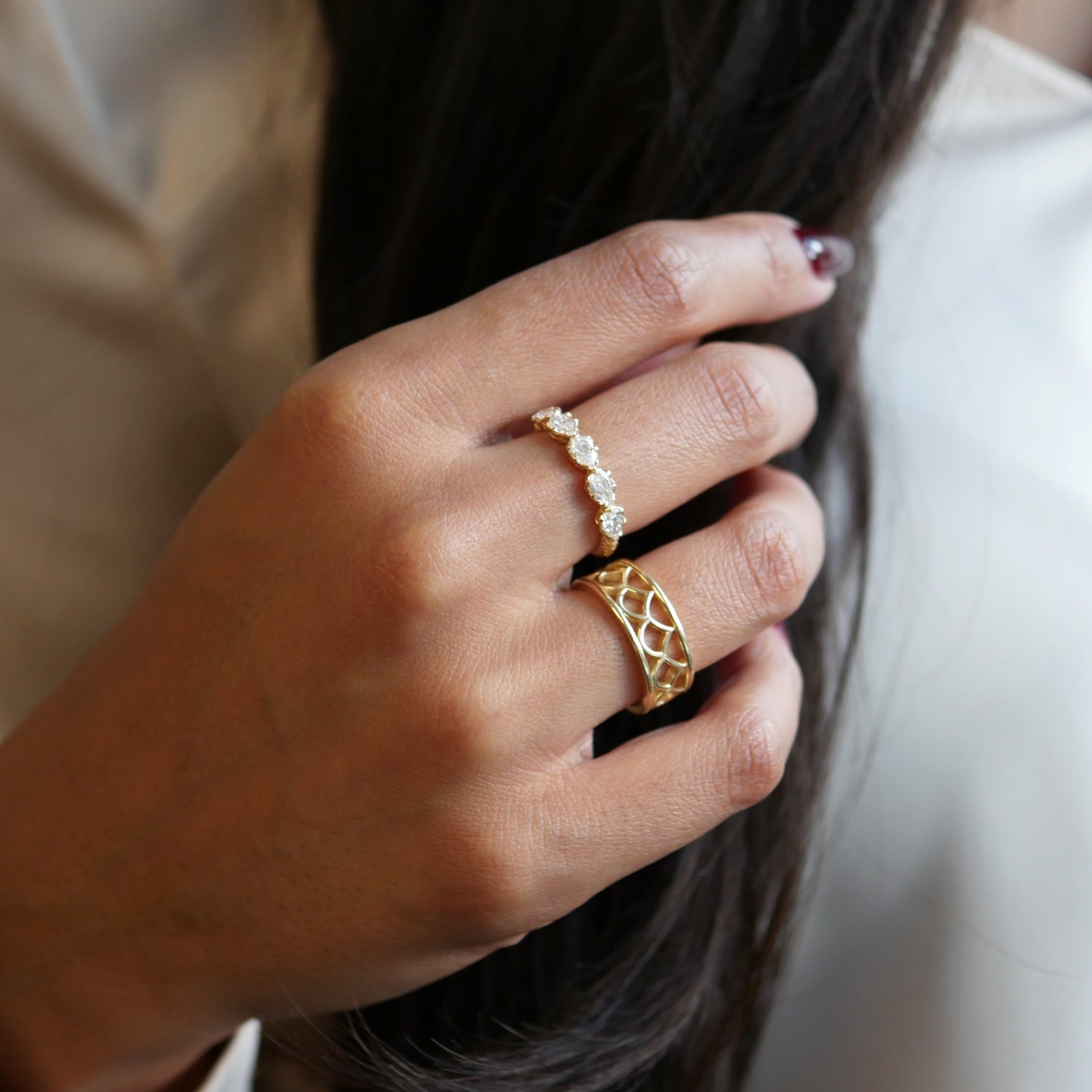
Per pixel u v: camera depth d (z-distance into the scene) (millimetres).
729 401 288
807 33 316
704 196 324
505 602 284
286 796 288
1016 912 334
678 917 322
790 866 328
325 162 348
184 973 300
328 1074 310
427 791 284
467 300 290
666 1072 337
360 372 286
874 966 342
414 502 283
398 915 290
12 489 375
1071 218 358
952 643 343
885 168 323
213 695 291
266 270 366
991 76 364
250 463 290
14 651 385
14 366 368
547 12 322
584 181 332
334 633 283
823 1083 346
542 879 287
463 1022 334
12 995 309
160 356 369
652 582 286
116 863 297
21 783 303
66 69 344
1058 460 347
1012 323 355
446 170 333
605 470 284
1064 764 334
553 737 285
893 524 348
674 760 288
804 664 332
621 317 288
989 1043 333
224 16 351
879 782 344
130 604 385
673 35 312
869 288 334
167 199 357
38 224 357
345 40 339
